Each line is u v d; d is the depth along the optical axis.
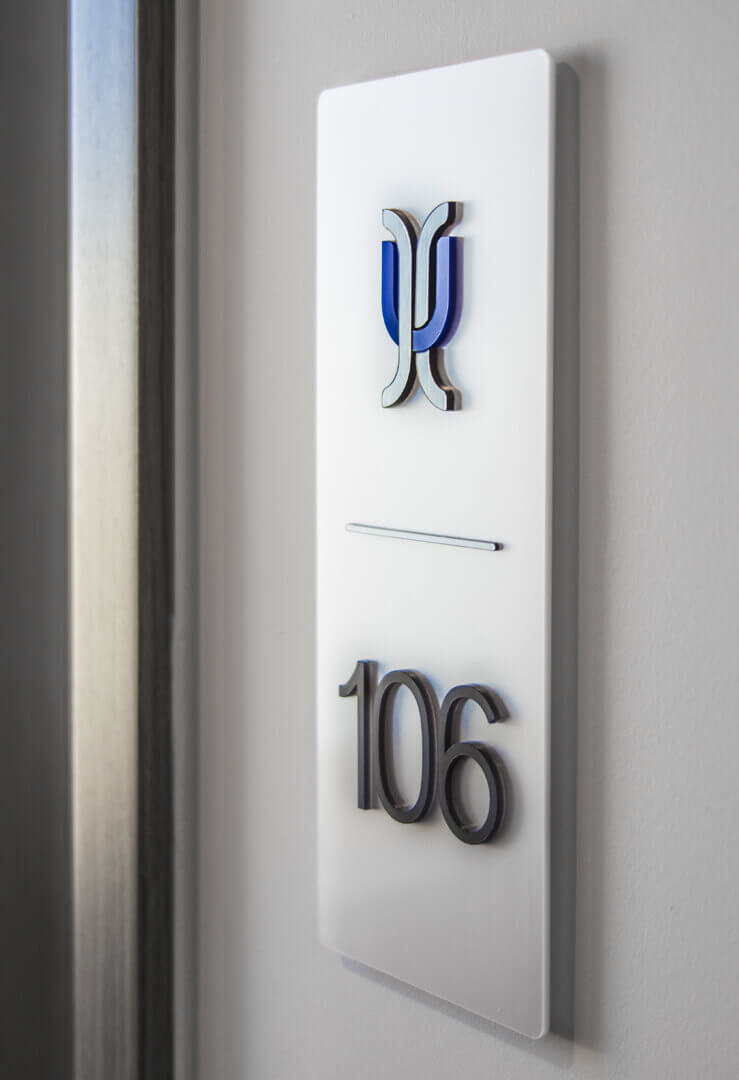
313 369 0.93
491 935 0.77
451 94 0.77
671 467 0.69
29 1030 1.10
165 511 1.06
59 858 1.09
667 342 0.68
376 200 0.83
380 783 0.85
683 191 0.67
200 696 1.06
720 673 0.67
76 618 1.08
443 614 0.80
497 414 0.76
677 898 0.70
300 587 0.96
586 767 0.74
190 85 1.02
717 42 0.65
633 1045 0.72
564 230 0.73
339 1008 0.94
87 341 1.07
